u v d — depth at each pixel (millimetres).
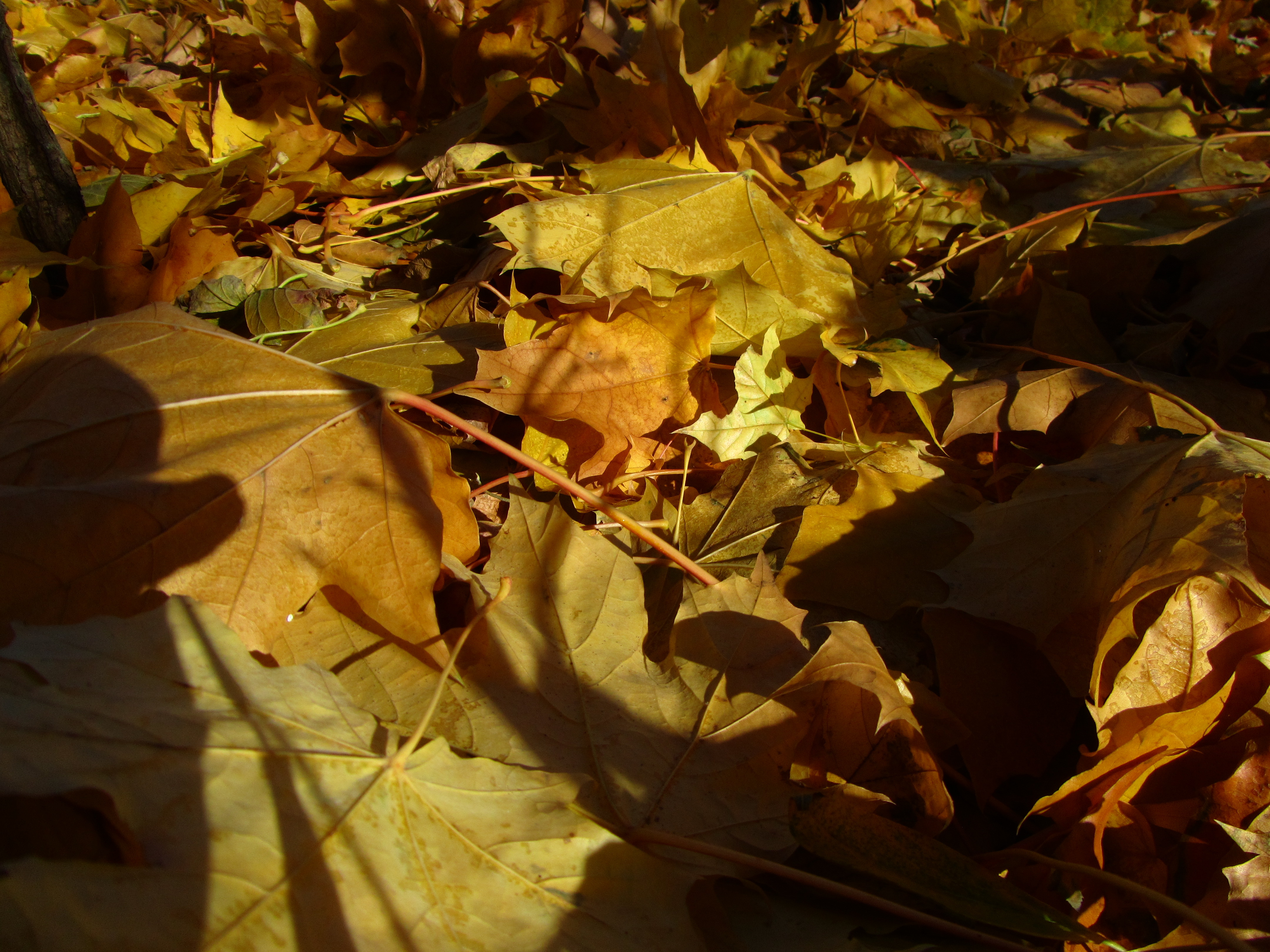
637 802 211
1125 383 326
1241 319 352
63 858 157
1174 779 237
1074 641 256
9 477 218
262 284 354
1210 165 451
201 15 537
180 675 186
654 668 233
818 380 340
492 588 234
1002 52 604
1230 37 686
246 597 221
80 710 171
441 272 381
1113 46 623
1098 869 223
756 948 196
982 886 211
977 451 335
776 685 232
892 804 230
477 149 413
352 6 434
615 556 246
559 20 446
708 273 344
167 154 402
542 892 184
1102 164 466
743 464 302
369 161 430
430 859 181
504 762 210
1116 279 393
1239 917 211
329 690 199
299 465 231
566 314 299
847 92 517
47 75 507
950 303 420
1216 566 232
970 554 267
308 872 169
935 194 443
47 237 330
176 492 220
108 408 228
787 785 222
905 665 258
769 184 386
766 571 251
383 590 231
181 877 156
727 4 467
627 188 354
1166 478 264
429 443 248
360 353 315
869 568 274
